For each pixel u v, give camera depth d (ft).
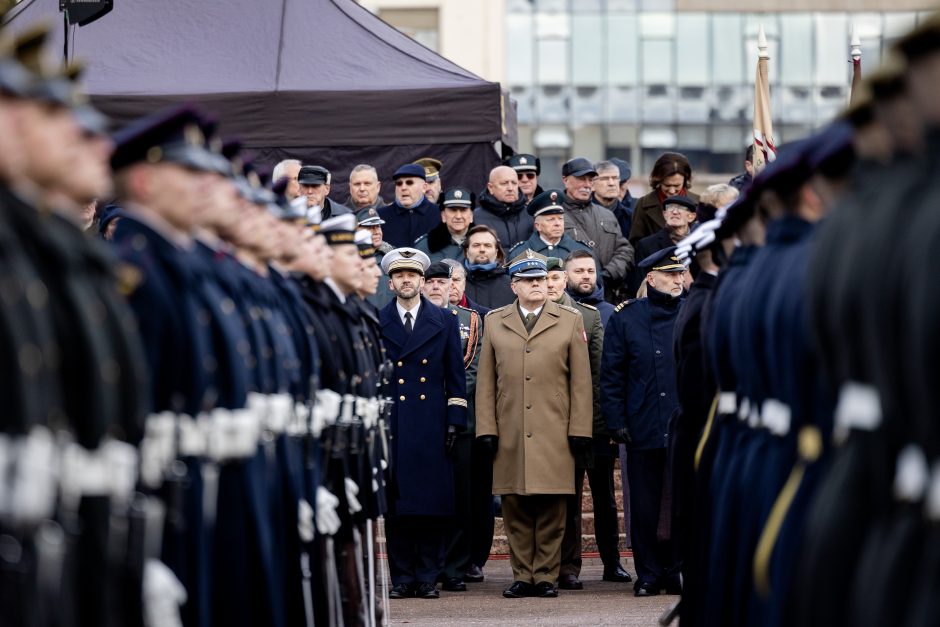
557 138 225.76
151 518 31.37
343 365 52.60
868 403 28.71
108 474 29.55
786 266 37.86
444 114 94.68
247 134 93.25
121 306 30.96
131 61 93.76
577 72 224.33
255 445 39.14
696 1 224.74
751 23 226.99
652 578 73.82
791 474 37.68
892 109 28.94
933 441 26.30
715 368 45.60
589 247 91.81
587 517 92.94
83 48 94.07
